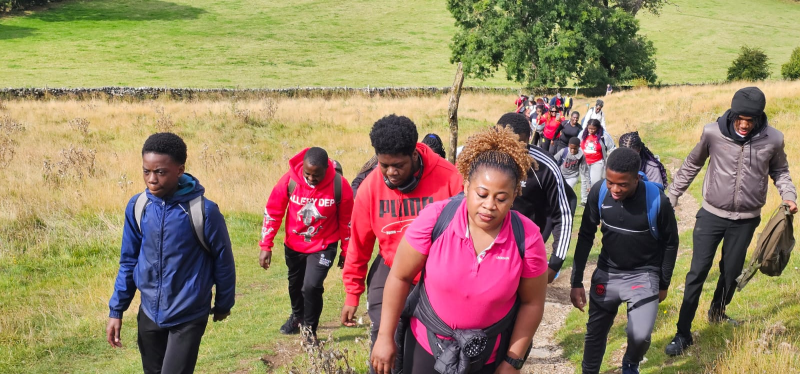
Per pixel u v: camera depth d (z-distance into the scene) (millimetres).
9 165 13406
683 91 31234
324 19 71938
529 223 2807
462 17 45875
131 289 4012
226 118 21859
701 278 5113
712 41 68000
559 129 14828
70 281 8430
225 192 13164
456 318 2836
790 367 4297
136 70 47000
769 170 5238
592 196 4426
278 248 10875
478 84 51375
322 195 5754
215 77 46656
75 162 13734
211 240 3852
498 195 2562
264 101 26422
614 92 41969
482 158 2627
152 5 72562
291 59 55844
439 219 2814
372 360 2973
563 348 5785
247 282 8984
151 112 22188
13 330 6738
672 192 5547
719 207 5164
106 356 6340
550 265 4469
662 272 4359
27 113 20875
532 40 44219
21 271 8547
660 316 6074
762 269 5168
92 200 11555
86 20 63938
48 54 49969
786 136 16953
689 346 5141
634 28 45438
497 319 2852
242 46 59094
